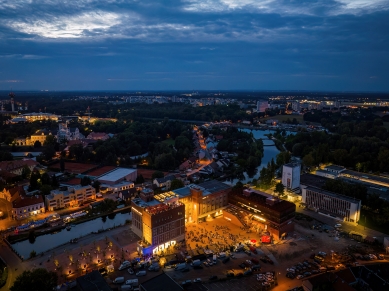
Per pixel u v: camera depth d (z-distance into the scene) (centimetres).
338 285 14812
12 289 13988
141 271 16738
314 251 19150
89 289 13750
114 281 15975
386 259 18112
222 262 18000
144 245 18988
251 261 17962
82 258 18300
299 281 16125
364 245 19838
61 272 16838
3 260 18075
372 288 15100
